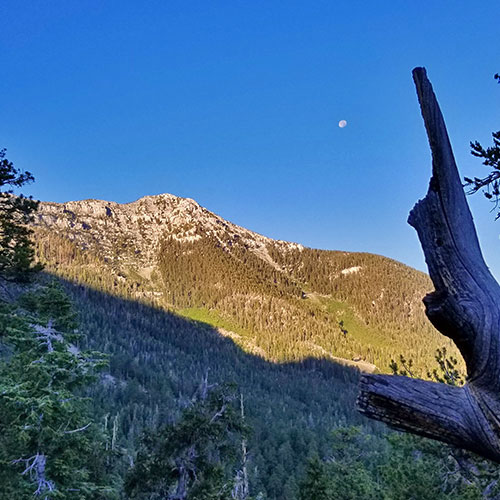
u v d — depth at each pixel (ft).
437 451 38.63
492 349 5.56
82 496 33.71
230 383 43.39
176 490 40.93
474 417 5.44
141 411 252.83
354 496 62.69
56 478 32.83
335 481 66.08
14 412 31.96
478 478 33.55
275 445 218.38
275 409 333.42
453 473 38.70
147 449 42.16
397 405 5.76
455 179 6.37
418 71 6.41
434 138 6.21
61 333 37.14
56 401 31.53
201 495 37.14
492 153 17.22
